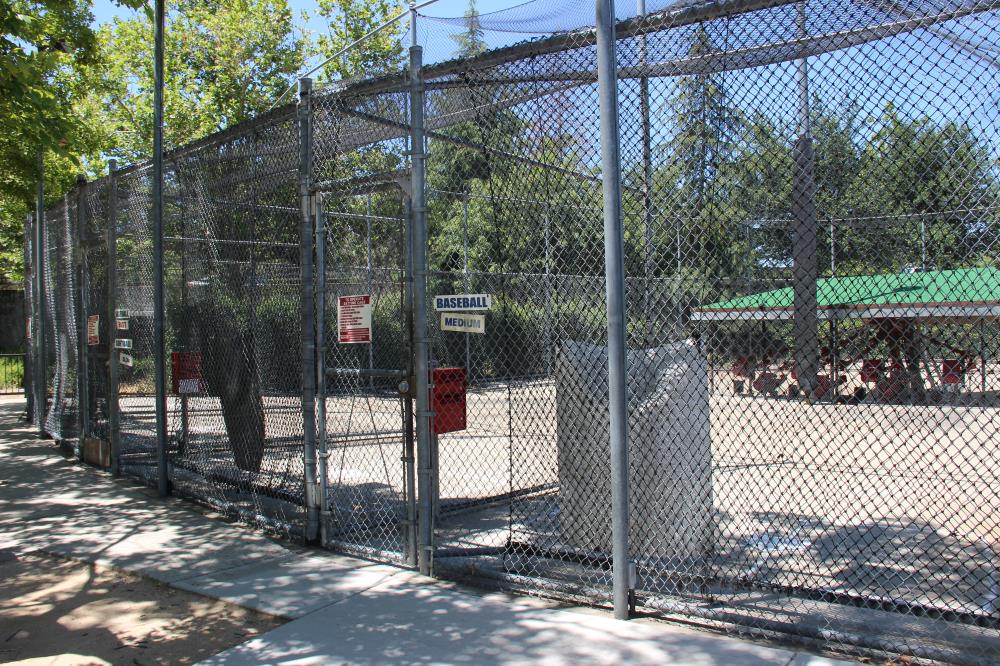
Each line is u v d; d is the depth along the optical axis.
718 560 5.05
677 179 4.50
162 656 3.95
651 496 4.93
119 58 22.08
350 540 5.80
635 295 4.96
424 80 5.03
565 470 5.24
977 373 9.42
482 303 4.80
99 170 21.84
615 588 4.16
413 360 5.14
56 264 11.34
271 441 6.59
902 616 3.97
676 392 4.96
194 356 7.66
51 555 5.80
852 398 9.55
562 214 5.17
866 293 7.51
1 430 12.59
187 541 6.03
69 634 4.29
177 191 7.83
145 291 8.51
